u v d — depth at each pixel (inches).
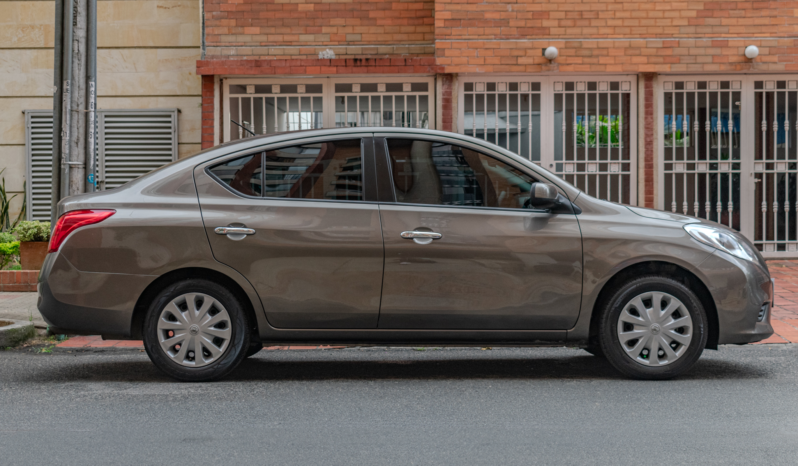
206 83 433.4
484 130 430.6
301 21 439.8
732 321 203.5
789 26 424.8
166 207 202.2
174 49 469.4
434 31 438.6
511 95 431.5
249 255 200.2
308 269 201.0
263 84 436.1
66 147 281.9
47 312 202.7
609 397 188.2
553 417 170.4
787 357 236.1
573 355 246.7
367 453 145.3
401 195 204.2
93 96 286.8
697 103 432.1
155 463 139.5
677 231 203.9
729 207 434.3
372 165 205.3
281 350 255.3
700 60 424.5
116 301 200.7
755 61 425.7
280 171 205.5
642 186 431.2
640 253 201.2
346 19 440.8
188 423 166.4
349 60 426.3
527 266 201.2
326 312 201.6
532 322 203.0
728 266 203.2
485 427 162.6
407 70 425.1
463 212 202.7
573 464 138.5
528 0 422.3
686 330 203.5
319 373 219.5
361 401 185.8
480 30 423.2
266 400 186.7
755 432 157.8
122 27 469.1
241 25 439.2
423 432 159.2
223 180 204.8
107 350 254.7
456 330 203.6
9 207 476.7
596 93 431.5
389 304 201.5
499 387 200.5
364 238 200.5
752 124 432.5
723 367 222.5
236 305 203.2
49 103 475.2
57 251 202.7
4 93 474.6
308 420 168.7
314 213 201.9
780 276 387.2
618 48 422.9
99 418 170.4
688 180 433.4
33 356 245.3
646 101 430.0
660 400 184.7
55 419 169.6
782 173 434.9
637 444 149.9
